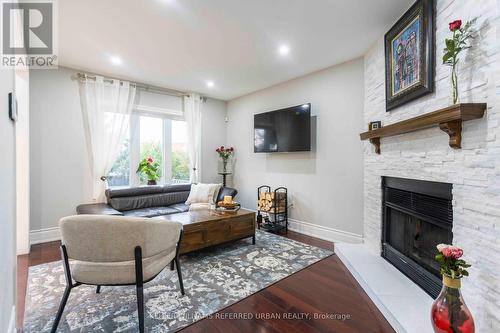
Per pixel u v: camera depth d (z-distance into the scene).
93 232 1.54
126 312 1.87
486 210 1.37
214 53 3.11
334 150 3.57
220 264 2.73
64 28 2.49
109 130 3.86
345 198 3.45
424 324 1.57
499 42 1.29
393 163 2.39
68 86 3.57
